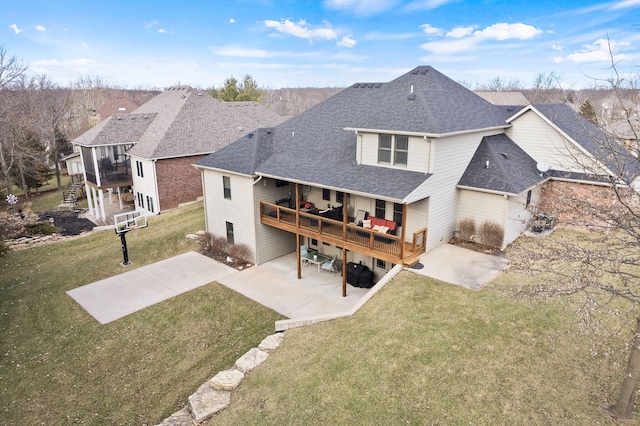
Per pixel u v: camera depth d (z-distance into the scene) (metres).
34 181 38.72
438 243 16.17
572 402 8.14
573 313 10.97
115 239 23.52
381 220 16.52
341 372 9.82
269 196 19.45
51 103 53.97
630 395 7.45
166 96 35.84
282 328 12.88
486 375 9.08
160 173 27.06
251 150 19.95
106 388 11.20
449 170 15.72
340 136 19.05
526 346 9.86
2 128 34.53
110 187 29.12
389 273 13.93
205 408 9.37
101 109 55.97
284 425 8.52
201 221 24.75
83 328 14.20
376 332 11.16
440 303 12.02
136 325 14.28
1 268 20.03
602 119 8.61
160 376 11.62
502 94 46.16
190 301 15.91
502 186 15.30
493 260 14.73
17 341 13.60
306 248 19.62
